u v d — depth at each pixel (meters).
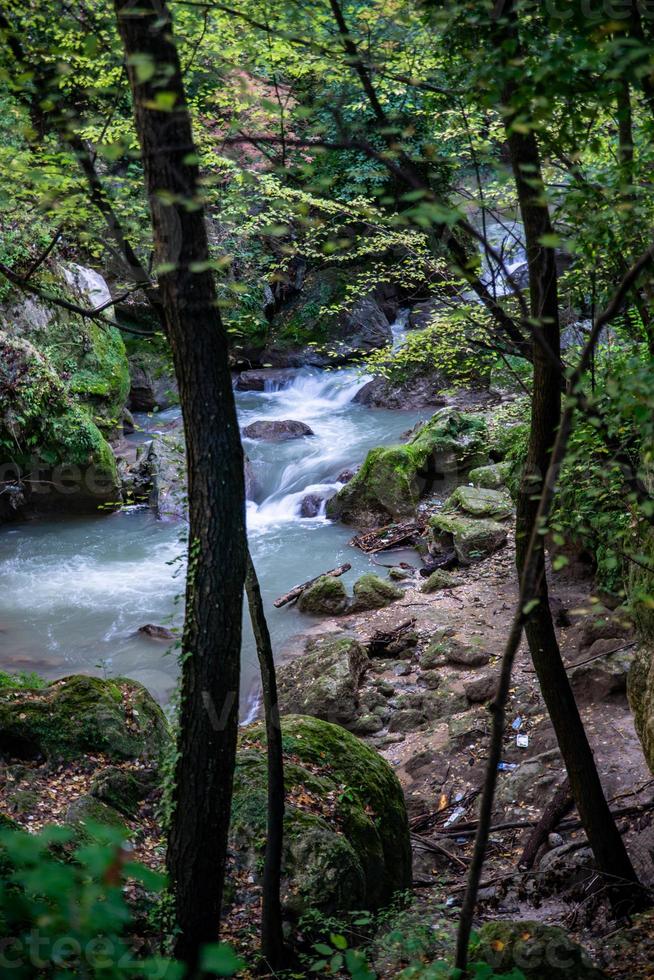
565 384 5.01
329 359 22.00
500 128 6.81
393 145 4.07
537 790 7.88
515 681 9.56
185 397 4.11
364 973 2.98
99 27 5.22
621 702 8.65
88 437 15.38
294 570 13.46
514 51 3.93
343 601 12.04
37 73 4.65
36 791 5.44
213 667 4.21
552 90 3.72
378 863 5.78
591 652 9.15
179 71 3.80
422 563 13.39
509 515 13.30
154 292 5.03
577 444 5.07
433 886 6.73
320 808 5.78
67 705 5.95
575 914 5.95
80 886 1.86
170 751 4.47
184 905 4.29
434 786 8.42
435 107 5.98
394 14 4.92
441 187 5.87
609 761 7.84
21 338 15.36
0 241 12.88
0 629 11.67
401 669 10.57
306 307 22.45
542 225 4.65
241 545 4.23
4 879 1.99
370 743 9.35
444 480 15.17
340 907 5.31
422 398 19.97
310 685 9.92
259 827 5.59
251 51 5.84
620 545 6.29
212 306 4.05
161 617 11.96
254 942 5.07
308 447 17.77
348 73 6.09
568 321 6.78
